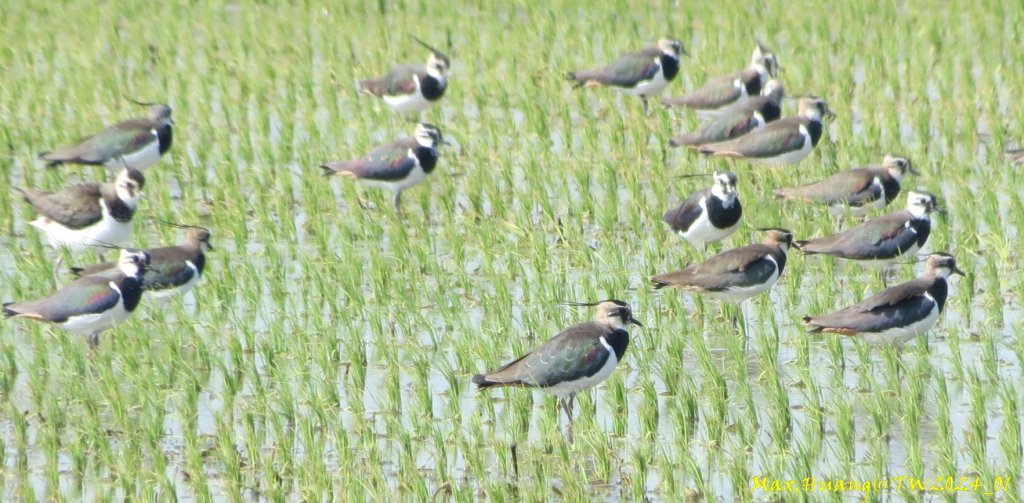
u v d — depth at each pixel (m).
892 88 28.06
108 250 19.97
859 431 14.98
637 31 32.50
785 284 19.31
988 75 28.56
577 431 14.69
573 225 20.89
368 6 36.00
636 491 13.44
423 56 31.61
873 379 15.48
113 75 29.25
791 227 20.80
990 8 33.97
